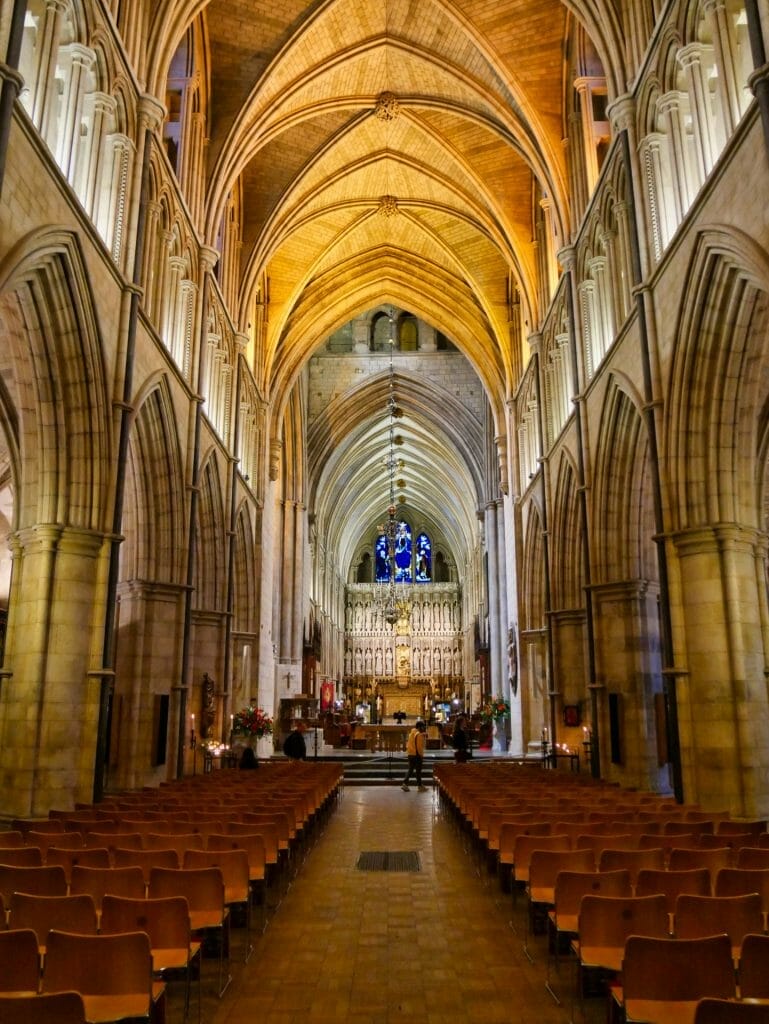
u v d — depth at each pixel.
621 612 18.11
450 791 16.30
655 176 14.90
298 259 31.08
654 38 14.69
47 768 11.99
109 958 4.41
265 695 29.58
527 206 26.72
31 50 11.76
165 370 16.78
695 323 12.98
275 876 9.92
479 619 48.34
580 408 19.83
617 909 5.20
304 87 22.27
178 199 18.17
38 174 10.60
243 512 27.23
